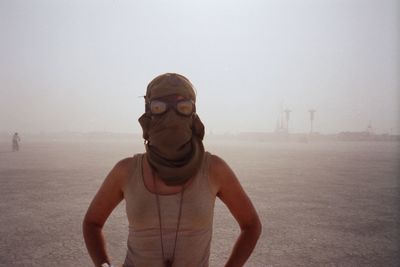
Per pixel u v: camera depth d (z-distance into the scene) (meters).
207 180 1.59
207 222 1.58
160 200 1.54
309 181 14.62
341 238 6.49
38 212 8.48
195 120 1.62
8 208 8.94
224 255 5.58
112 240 6.32
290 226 7.34
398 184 13.82
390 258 5.44
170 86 1.54
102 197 1.70
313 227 7.26
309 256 5.52
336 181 14.65
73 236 6.48
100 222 1.75
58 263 5.14
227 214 8.42
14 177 15.05
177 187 1.55
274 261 5.32
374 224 7.54
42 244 6.00
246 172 18.14
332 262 5.27
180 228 1.53
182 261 1.53
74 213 8.38
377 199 10.55
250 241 1.71
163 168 1.50
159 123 1.51
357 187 12.99
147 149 1.55
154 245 1.53
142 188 1.57
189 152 1.54
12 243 6.05
